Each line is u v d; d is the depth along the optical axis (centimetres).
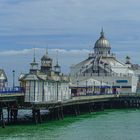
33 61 14700
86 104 19062
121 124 13600
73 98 17362
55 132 11462
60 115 15162
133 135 11175
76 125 13188
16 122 13075
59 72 17788
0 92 12662
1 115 13212
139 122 14250
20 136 10625
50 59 16425
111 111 19550
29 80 13550
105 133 11481
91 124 13538
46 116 14775
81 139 10438
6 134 10856
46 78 14650
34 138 10412
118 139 10531
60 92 16625
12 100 12756
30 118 14038
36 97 13650
